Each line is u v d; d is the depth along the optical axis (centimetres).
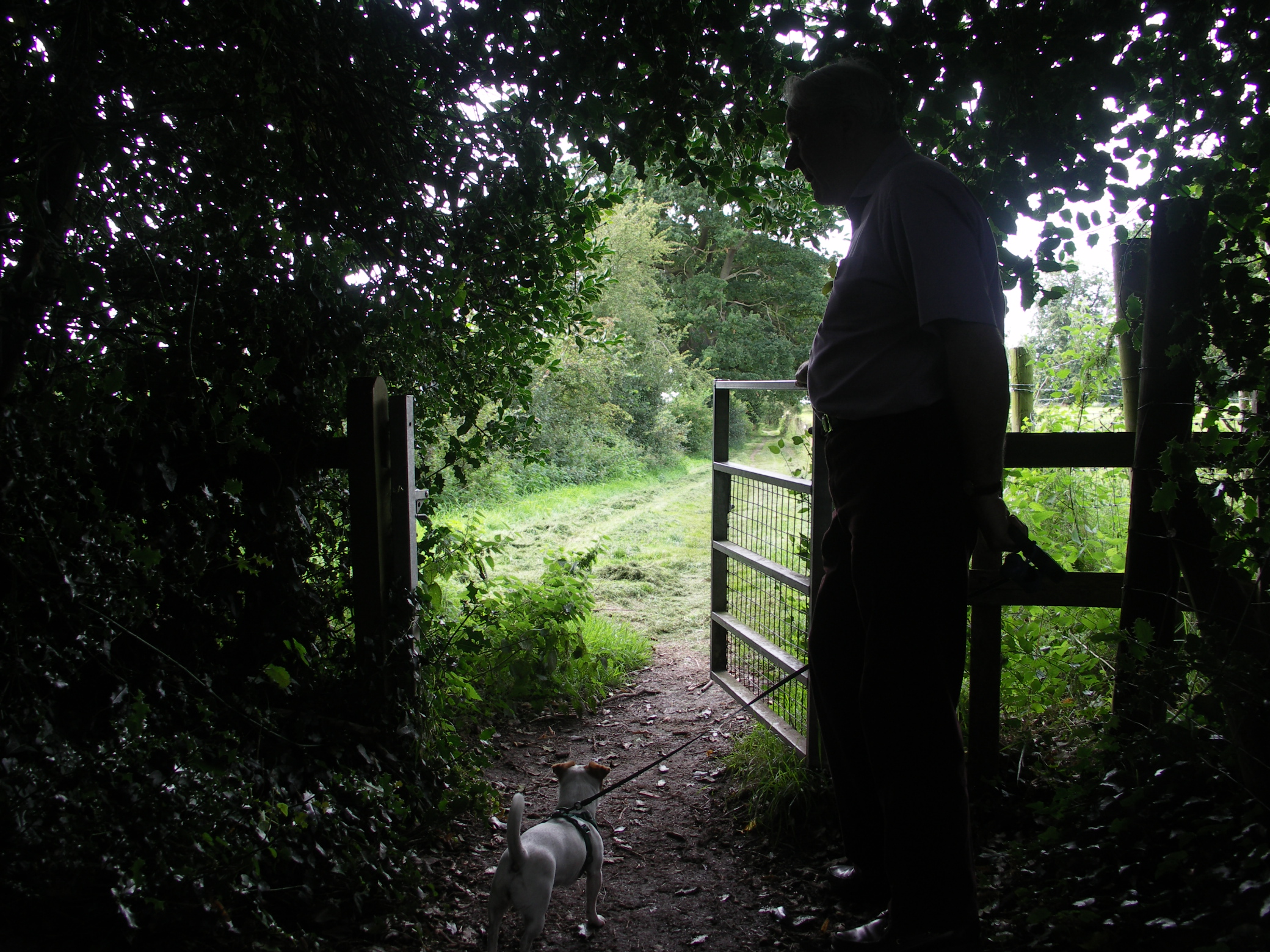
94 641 203
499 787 344
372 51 275
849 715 221
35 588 189
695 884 266
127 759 202
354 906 225
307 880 225
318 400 290
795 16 232
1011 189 236
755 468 397
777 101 246
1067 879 218
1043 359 467
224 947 186
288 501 274
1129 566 265
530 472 1365
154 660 228
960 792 193
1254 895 186
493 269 328
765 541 393
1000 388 174
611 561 839
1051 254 243
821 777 299
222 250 256
